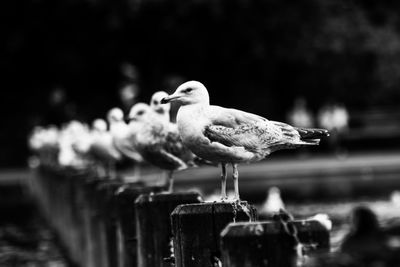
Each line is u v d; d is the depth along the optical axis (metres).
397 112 51.12
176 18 43.38
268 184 29.58
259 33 45.06
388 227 5.43
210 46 45.16
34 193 35.44
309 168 32.44
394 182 28.14
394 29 51.38
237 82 47.44
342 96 50.16
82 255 17.08
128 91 45.56
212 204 7.36
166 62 46.25
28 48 46.56
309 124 48.44
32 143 42.84
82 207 16.78
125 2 42.72
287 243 5.94
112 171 20.39
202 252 7.34
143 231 9.04
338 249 5.57
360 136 47.75
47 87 48.59
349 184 28.09
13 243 21.45
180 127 8.66
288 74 48.75
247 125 8.61
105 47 45.41
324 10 46.31
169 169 11.91
